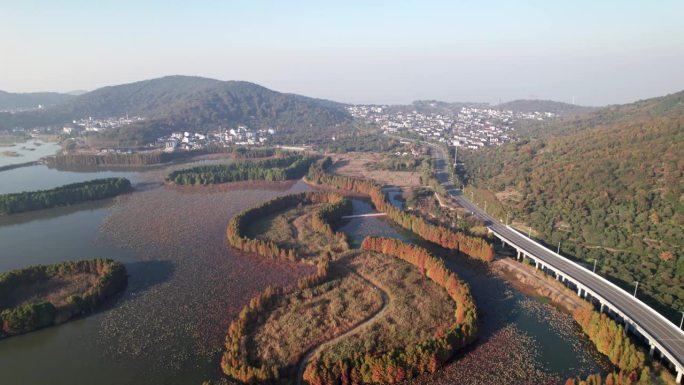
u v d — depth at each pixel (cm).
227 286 19188
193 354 14500
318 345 14688
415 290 18275
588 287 17375
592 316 15462
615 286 17162
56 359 14400
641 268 18625
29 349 14925
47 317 16175
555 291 18450
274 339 14925
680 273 17650
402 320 16038
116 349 14850
